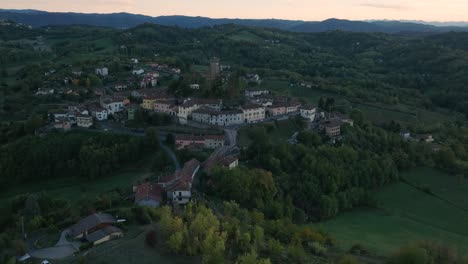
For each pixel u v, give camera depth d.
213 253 109.12
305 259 127.12
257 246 126.00
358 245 154.12
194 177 196.88
